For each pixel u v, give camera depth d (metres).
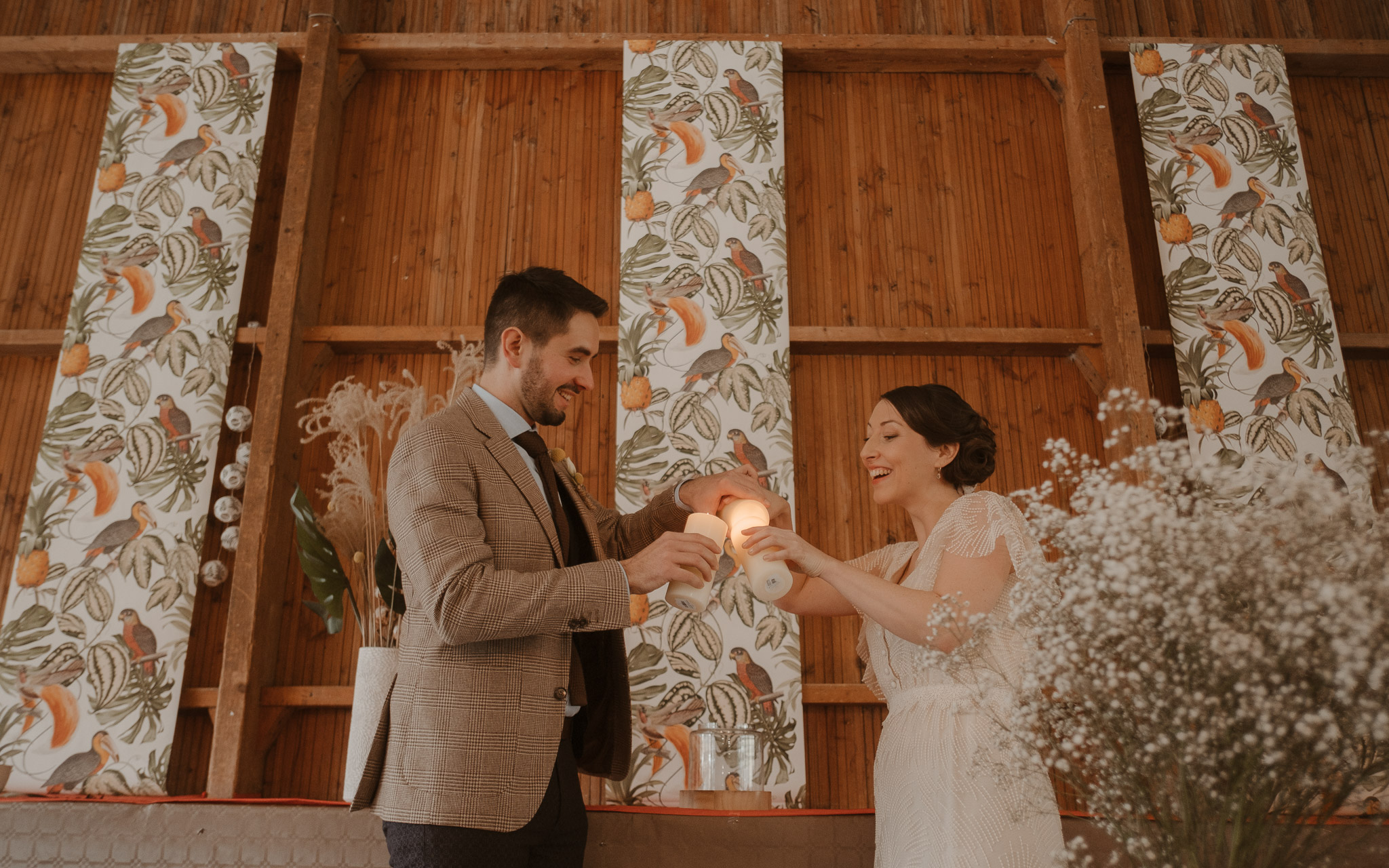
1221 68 3.32
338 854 1.85
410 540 1.35
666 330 3.00
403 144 3.40
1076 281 3.30
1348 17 3.55
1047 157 3.43
